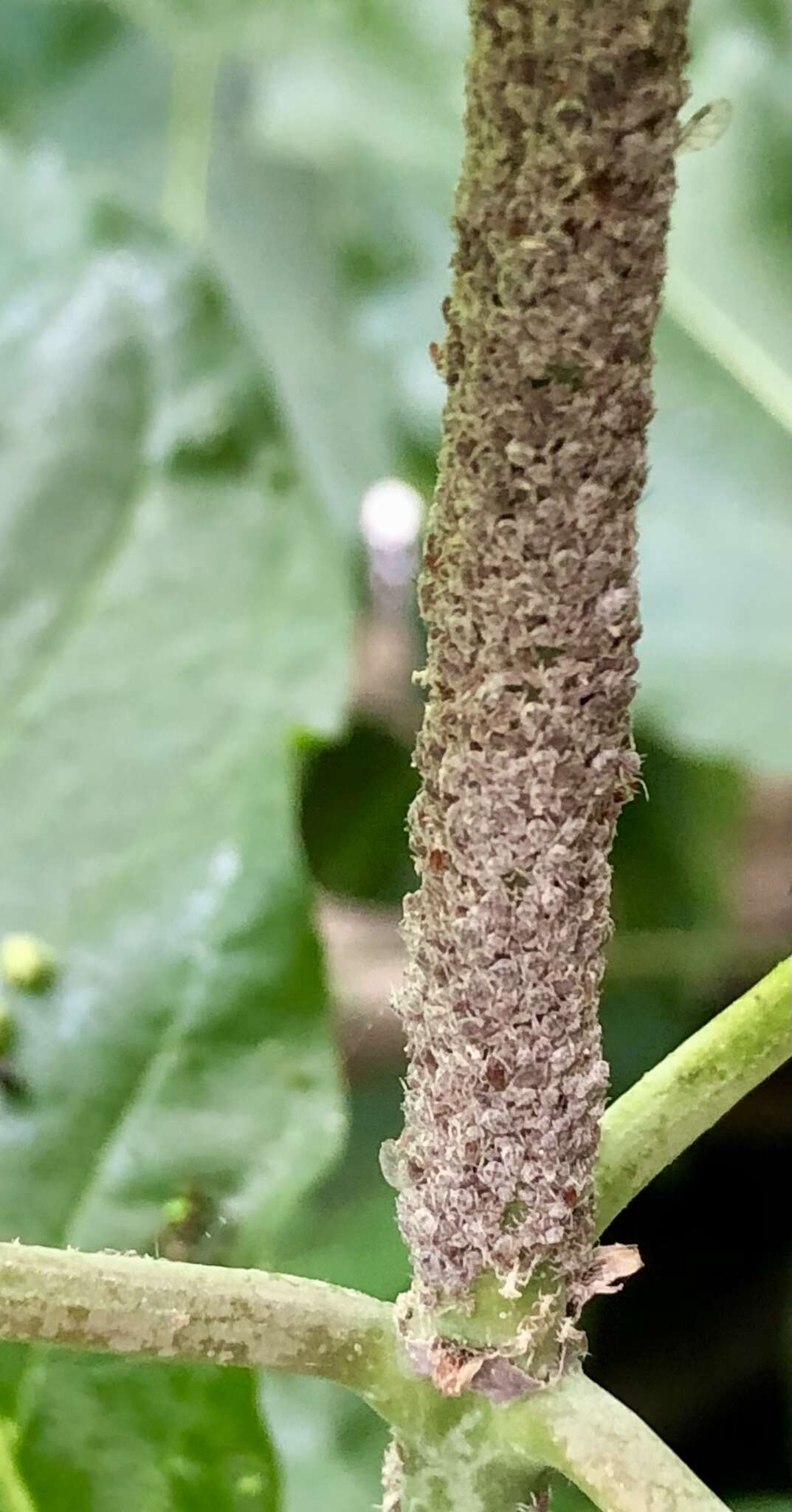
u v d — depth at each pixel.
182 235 0.19
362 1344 0.08
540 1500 0.08
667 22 0.06
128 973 0.16
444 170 0.25
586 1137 0.08
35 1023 0.16
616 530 0.07
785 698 0.21
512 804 0.07
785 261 0.23
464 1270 0.08
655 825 0.22
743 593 0.22
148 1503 0.13
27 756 0.17
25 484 0.18
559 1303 0.08
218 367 0.18
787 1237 0.23
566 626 0.07
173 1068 0.16
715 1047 0.08
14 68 0.28
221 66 0.27
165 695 0.17
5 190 0.18
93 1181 0.15
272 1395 0.19
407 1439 0.08
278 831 0.16
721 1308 0.23
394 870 0.23
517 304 0.06
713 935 0.23
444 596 0.07
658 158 0.06
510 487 0.07
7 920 0.16
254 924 0.16
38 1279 0.07
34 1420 0.13
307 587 0.17
